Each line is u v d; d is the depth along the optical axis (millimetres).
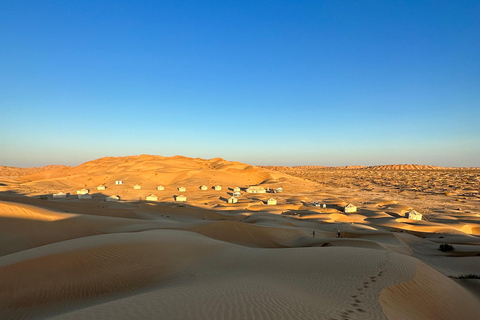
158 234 28531
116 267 19047
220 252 24953
